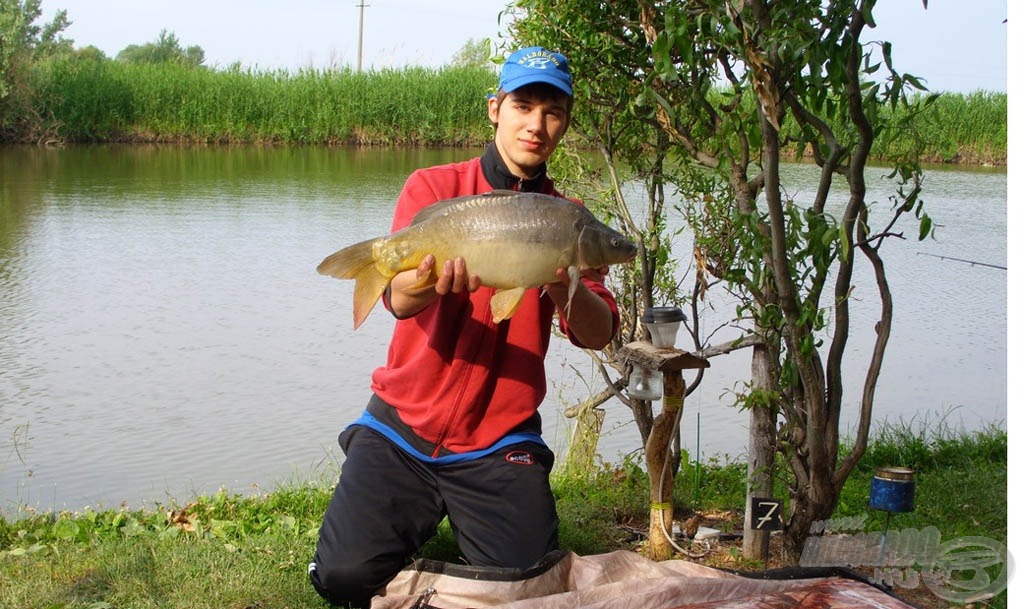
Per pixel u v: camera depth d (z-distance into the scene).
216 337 10.70
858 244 4.29
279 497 5.68
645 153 5.70
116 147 38.66
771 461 4.79
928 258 16.95
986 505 5.67
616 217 5.67
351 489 4.16
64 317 11.48
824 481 4.53
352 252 3.70
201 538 4.99
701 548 5.02
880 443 7.15
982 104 33.31
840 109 4.22
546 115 4.18
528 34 5.59
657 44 4.10
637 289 5.72
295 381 9.16
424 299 3.89
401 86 40.56
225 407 8.31
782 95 4.08
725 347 4.97
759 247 4.34
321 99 40.62
